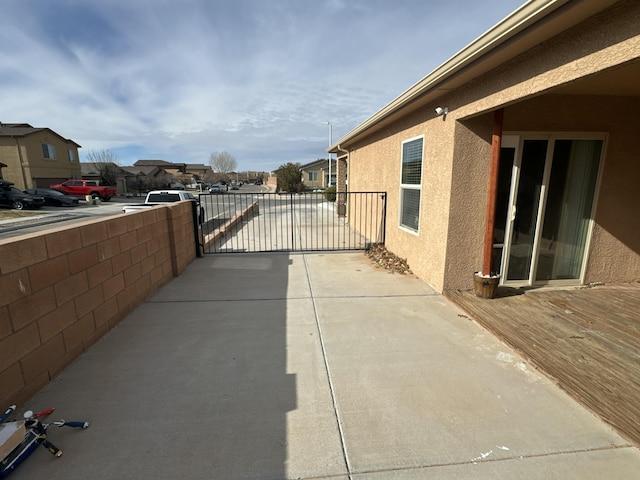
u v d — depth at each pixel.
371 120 6.86
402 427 2.20
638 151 4.47
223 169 87.69
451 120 4.25
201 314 3.99
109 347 3.22
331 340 3.36
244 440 2.09
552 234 4.62
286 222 12.41
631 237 4.74
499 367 2.88
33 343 2.48
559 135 4.31
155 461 1.93
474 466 1.90
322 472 1.87
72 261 2.95
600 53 2.28
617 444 2.06
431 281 4.97
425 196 5.11
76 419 2.26
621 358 2.90
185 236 6.04
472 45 3.12
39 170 29.53
